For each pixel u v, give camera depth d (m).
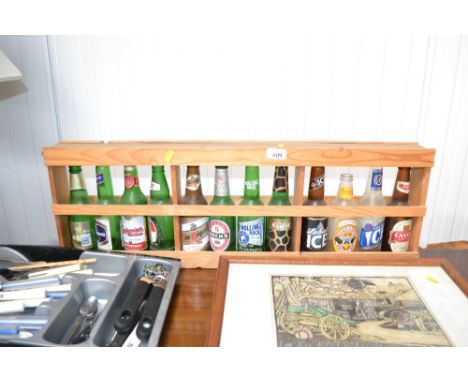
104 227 0.95
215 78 1.16
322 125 1.20
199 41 1.12
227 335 0.64
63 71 1.14
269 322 0.67
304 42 1.12
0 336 0.69
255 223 0.91
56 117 1.19
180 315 0.79
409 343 0.63
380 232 0.93
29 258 0.92
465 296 0.74
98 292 0.83
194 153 0.87
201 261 0.94
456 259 1.00
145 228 0.95
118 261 0.91
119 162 0.88
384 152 0.86
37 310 0.75
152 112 1.19
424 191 0.89
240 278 0.78
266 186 1.27
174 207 0.89
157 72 1.15
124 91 1.17
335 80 1.16
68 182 1.03
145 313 0.72
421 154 0.86
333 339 0.64
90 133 1.21
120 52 1.13
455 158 1.23
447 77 1.15
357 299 0.73
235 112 1.19
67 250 0.92
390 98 1.17
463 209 1.28
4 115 1.18
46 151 0.87
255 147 0.87
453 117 1.19
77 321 0.76
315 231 0.90
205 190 1.27
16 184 1.26
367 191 0.96
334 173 1.24
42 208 1.29
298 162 0.87
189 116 1.19
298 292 0.74
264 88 1.17
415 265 0.83
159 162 0.87
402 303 0.72
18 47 1.11
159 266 0.88
